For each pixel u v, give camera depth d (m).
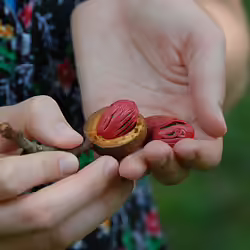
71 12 0.46
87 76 0.47
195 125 0.43
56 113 0.38
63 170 0.36
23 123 0.38
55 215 0.35
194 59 0.43
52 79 0.45
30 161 0.35
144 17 0.46
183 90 0.44
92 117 0.40
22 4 0.42
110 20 0.48
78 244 0.42
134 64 0.46
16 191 0.35
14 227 0.35
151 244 0.45
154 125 0.41
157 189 0.72
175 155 0.38
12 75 0.43
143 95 0.46
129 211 0.45
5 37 0.42
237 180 0.74
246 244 0.63
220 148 0.41
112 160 0.37
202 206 0.70
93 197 0.36
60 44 0.45
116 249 0.44
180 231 0.66
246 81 0.51
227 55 0.48
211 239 0.65
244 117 0.80
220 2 0.51
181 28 0.44
